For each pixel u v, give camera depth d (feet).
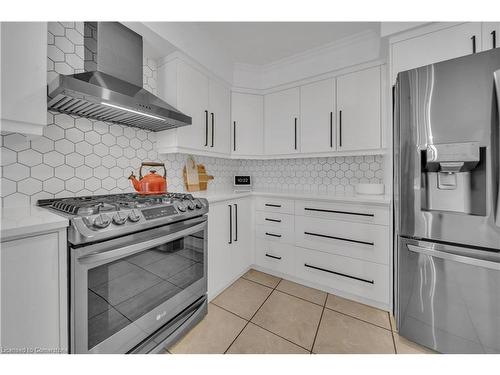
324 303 5.58
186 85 5.82
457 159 3.49
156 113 4.45
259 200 7.29
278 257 6.89
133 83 4.83
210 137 6.74
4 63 2.69
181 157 6.86
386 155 5.81
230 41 6.58
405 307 4.22
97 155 4.85
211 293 5.67
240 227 6.84
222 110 7.23
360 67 6.21
